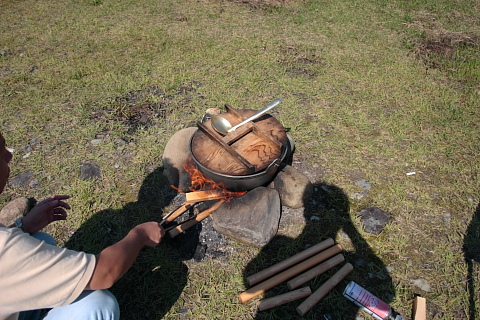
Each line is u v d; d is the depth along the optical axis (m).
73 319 1.45
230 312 2.07
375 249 2.38
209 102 3.82
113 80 4.23
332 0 6.60
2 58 4.70
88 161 3.10
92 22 5.77
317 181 2.87
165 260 2.32
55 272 1.22
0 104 3.82
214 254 2.37
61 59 4.69
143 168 3.00
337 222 2.55
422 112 3.63
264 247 2.40
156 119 3.57
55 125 3.52
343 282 2.20
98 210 2.66
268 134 2.50
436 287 2.16
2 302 1.15
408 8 6.22
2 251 1.12
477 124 3.46
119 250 1.44
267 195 2.41
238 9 6.29
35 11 6.20
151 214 2.63
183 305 2.12
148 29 5.52
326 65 4.52
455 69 4.40
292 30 5.49
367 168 2.98
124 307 2.10
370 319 2.02
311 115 3.61
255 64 4.54
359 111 3.67
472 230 2.48
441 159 3.07
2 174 1.26
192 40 5.17
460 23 5.67
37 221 1.79
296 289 2.15
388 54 4.77
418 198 2.72
